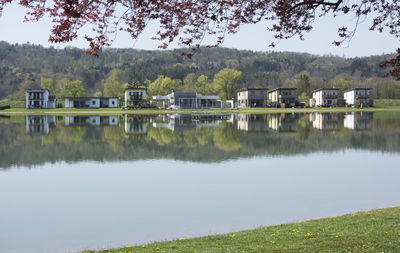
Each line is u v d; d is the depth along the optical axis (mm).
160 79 138250
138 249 8305
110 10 6004
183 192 16141
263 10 6777
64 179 19062
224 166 21969
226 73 130875
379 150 27719
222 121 58969
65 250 9992
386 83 150125
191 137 36312
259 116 71938
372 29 7348
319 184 17359
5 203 14844
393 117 63531
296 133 39500
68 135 38062
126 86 139375
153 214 13086
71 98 106438
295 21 7176
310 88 148500
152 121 59344
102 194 16047
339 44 7199
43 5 5605
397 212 10500
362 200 14531
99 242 10523
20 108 110375
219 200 14781
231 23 6781
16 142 32719
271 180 18250
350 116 68250
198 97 105000
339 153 26500
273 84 181375
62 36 5988
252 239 8469
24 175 20078
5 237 11078
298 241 7809
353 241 7375
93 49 6281
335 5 6941
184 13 6426
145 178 19031
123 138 35625
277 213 12938
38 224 12227
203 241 8750
